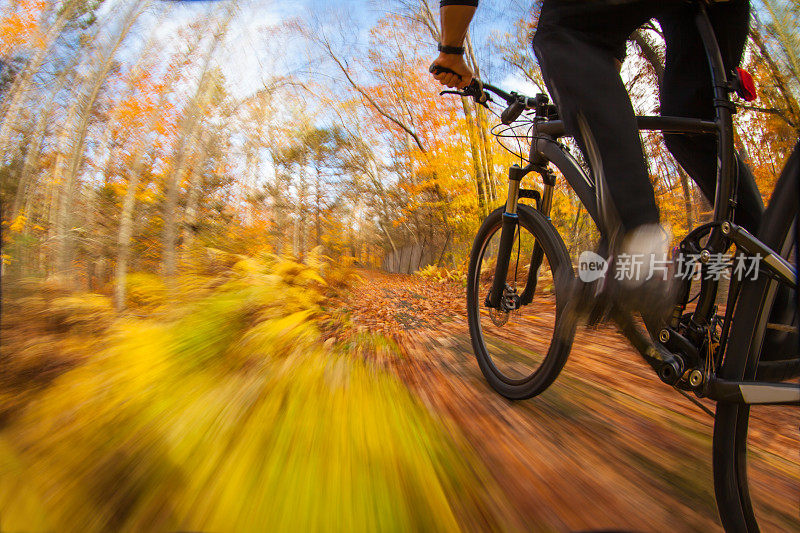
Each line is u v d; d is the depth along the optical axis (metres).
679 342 1.02
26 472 1.14
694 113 1.24
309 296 3.85
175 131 4.91
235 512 1.06
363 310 4.73
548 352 1.64
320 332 2.88
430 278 13.45
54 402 1.48
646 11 0.96
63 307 2.67
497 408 1.84
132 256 4.66
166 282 3.69
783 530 1.04
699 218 1.47
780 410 1.61
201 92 4.93
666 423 1.70
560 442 1.54
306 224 11.12
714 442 1.00
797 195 0.85
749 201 1.12
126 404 1.48
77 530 0.99
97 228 4.46
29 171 3.83
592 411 1.81
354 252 27.45
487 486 1.27
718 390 0.96
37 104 3.77
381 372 2.19
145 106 4.70
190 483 1.14
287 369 1.95
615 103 0.94
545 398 1.95
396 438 1.46
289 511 1.07
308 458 1.28
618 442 1.55
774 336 0.92
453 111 14.77
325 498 1.12
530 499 1.21
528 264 1.80
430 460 1.36
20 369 1.83
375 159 22.55
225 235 6.09
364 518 1.07
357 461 1.29
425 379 2.21
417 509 1.13
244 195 7.62
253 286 3.06
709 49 1.12
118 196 4.68
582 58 0.96
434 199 17.09
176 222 5.00
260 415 1.51
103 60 4.22
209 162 6.10
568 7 0.99
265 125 8.10
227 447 1.30
